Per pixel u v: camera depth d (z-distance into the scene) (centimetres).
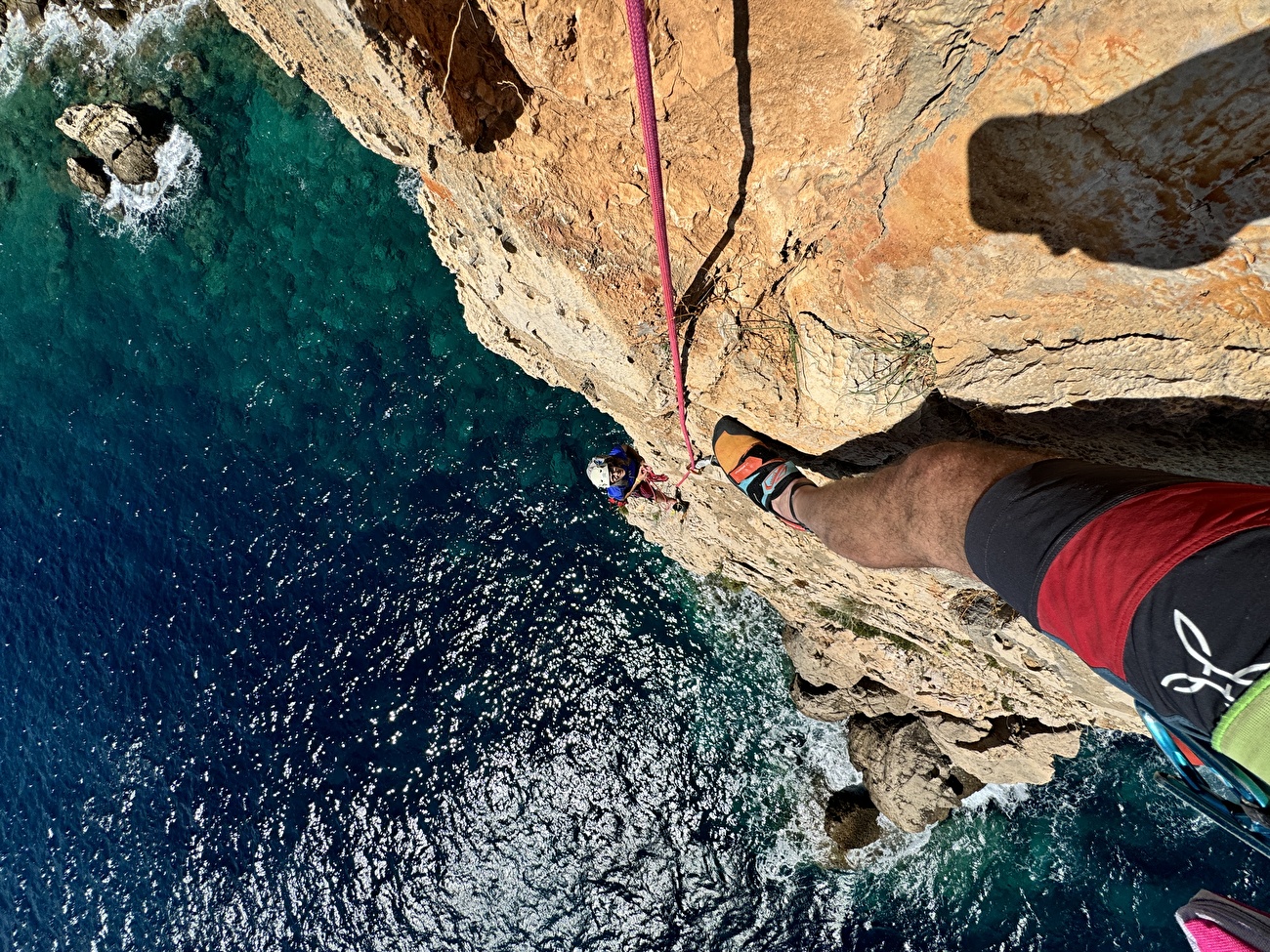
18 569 1144
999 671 529
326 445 1010
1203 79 167
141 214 1014
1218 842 738
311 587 1043
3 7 1010
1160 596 104
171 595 1083
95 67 1004
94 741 1115
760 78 238
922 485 169
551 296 414
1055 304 238
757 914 904
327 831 1048
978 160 215
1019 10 180
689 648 923
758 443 335
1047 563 126
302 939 1054
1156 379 240
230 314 1009
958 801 761
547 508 957
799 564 576
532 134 323
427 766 1018
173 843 1094
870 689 753
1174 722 111
